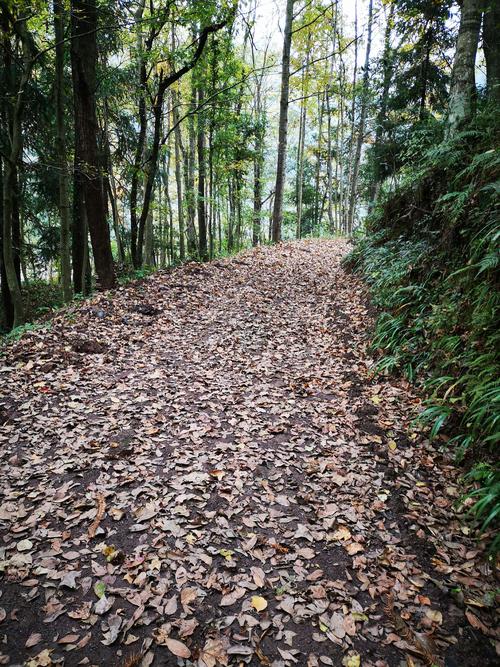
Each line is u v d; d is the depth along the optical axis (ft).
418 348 16.02
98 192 27.12
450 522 9.77
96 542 9.25
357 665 6.88
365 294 24.34
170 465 11.93
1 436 12.84
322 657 7.02
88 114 25.34
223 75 40.01
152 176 36.04
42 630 7.30
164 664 6.80
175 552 9.05
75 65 24.09
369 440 12.93
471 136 19.04
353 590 8.27
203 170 45.09
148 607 7.80
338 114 77.87
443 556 8.93
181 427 13.85
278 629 7.48
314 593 8.18
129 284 29.91
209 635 7.32
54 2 21.86
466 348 12.97
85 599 7.91
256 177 72.18
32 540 9.18
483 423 10.66
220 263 36.52
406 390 14.96
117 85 38.06
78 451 12.35
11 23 22.98
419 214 23.50
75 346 19.19
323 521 10.06
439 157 20.56
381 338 17.84
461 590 8.15
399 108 39.22
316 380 17.03
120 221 60.64
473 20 19.30
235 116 47.32
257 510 10.39
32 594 7.93
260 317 24.23
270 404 15.34
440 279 17.44
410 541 9.39
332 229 80.84
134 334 21.42
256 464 12.07
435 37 32.60
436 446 12.09
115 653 6.97
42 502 10.32
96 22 24.36
